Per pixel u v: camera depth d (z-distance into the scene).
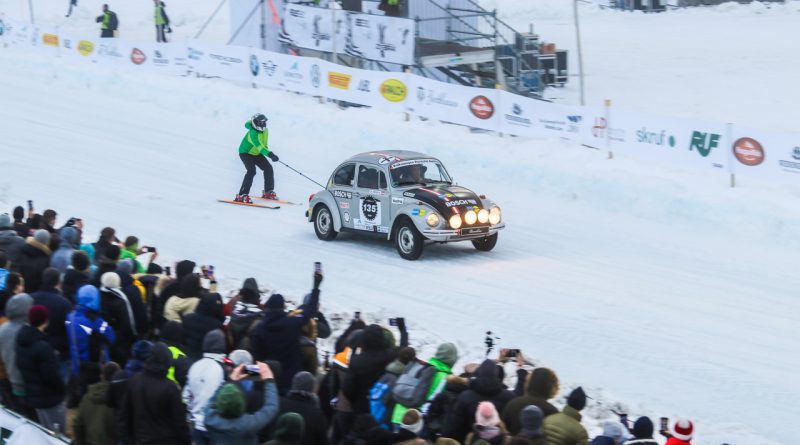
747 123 42.34
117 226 29.31
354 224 27.23
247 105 42.69
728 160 29.97
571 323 21.50
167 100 44.97
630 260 26.17
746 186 30.16
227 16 70.50
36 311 13.95
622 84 51.16
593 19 70.94
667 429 13.86
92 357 14.78
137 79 47.50
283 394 13.95
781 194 29.28
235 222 29.95
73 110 44.41
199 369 12.65
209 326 14.62
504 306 22.53
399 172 26.38
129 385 12.30
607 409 16.62
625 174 31.84
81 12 70.69
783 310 22.36
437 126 38.38
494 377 12.45
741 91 48.41
